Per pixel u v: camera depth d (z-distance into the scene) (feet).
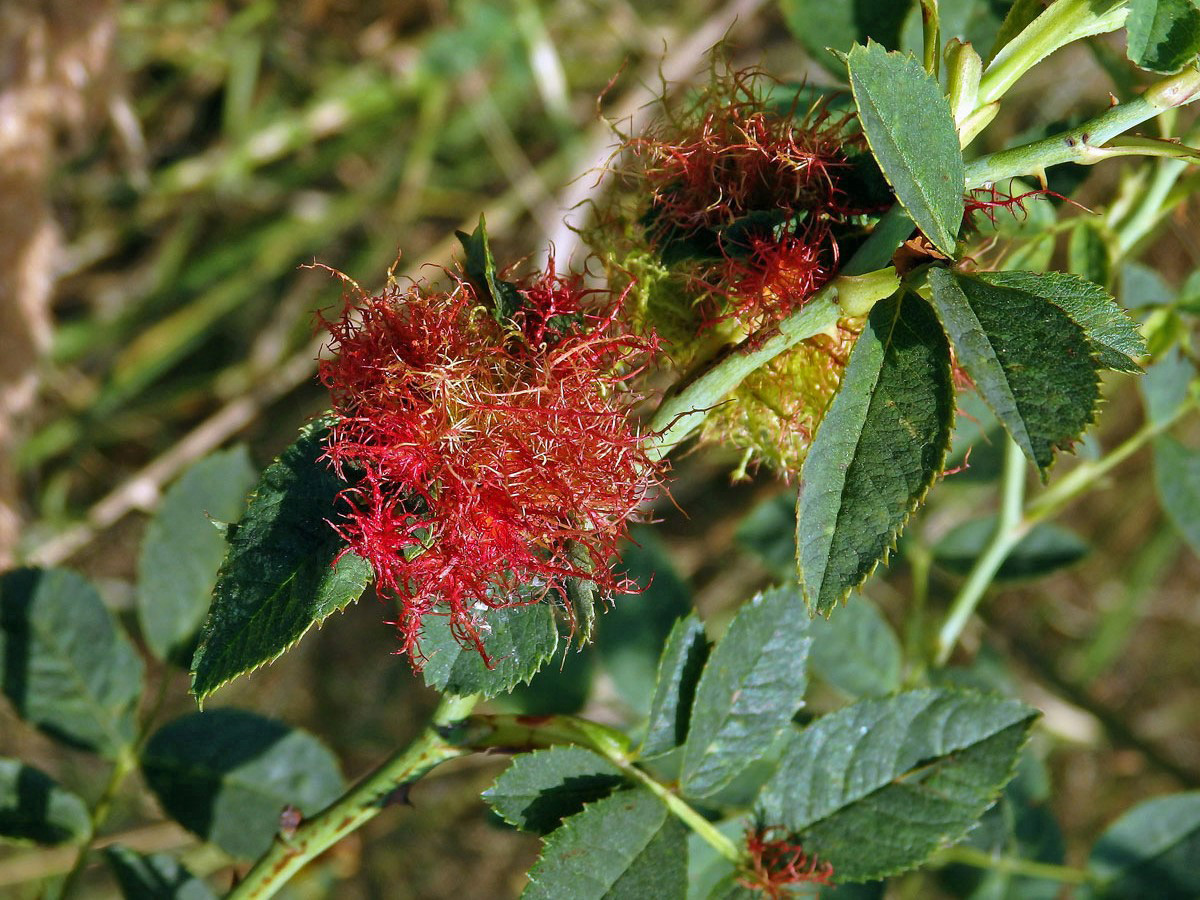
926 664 1.40
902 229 0.91
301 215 2.30
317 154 2.33
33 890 1.88
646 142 1.03
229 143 2.24
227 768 1.22
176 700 2.12
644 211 1.01
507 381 0.95
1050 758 2.43
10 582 1.22
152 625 1.26
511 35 2.22
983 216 1.04
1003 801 1.38
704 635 1.04
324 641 2.27
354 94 2.28
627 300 1.00
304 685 2.26
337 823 1.01
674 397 0.94
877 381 0.89
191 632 1.26
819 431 0.88
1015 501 1.36
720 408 1.00
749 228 0.97
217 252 2.27
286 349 2.25
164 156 2.30
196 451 2.14
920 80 0.87
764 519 1.50
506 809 0.99
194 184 2.24
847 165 0.97
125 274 2.27
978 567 1.39
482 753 1.01
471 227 2.30
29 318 1.88
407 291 0.97
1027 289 0.89
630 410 0.96
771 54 2.26
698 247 0.99
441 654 0.92
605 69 2.32
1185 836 1.35
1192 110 1.34
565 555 0.93
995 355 0.86
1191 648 2.57
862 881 1.03
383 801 1.01
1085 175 1.17
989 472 1.42
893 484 0.87
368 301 0.96
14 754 2.01
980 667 1.45
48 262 1.90
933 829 1.03
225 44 2.23
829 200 0.97
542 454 0.93
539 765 0.99
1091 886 1.36
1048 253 1.20
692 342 0.98
